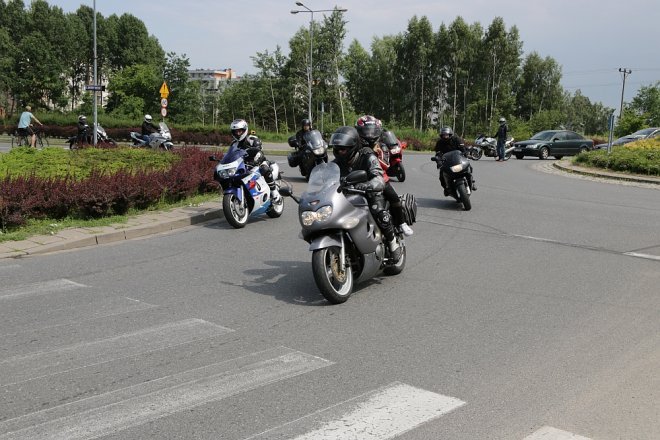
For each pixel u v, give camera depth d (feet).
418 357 15.34
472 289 21.65
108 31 282.77
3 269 24.25
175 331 17.20
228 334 17.01
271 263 25.59
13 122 159.84
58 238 29.01
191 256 26.89
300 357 15.33
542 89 325.83
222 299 20.38
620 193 50.65
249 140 35.60
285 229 33.63
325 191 19.49
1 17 262.26
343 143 20.17
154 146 73.51
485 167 80.28
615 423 11.89
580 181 61.57
